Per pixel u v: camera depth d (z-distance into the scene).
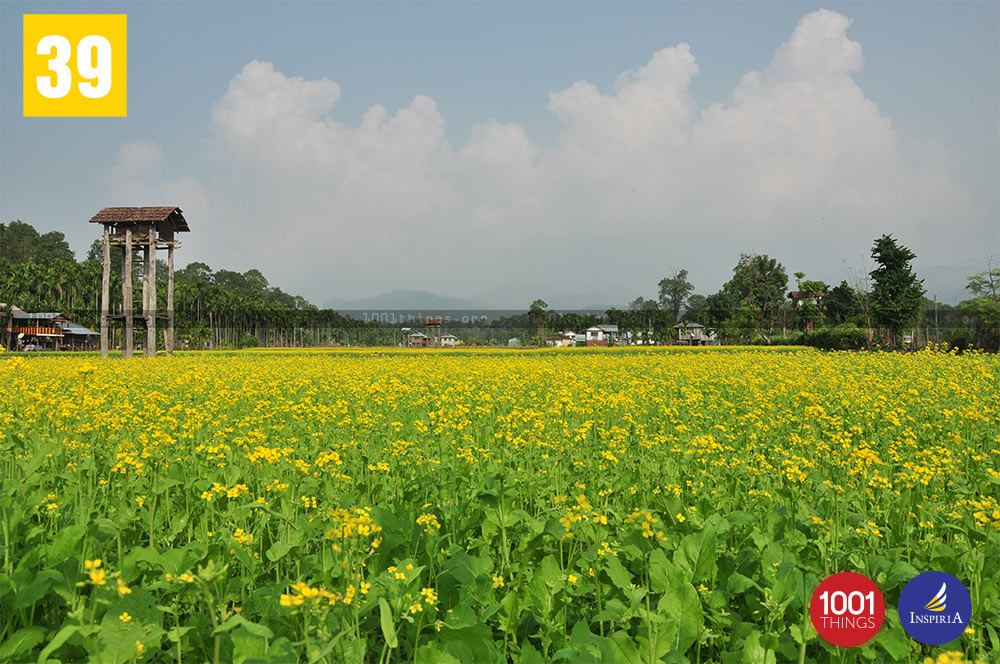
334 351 53.72
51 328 77.19
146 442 7.15
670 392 17.22
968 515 5.39
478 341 91.19
